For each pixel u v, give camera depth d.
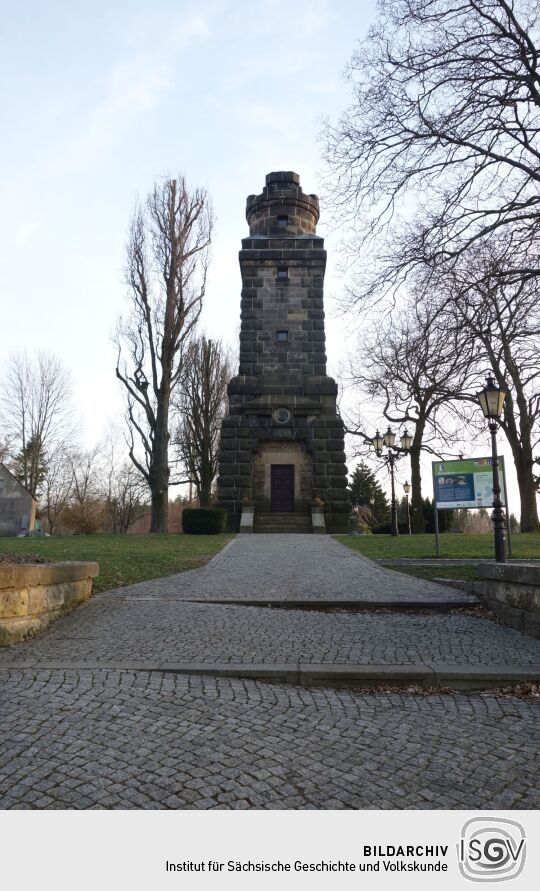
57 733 4.78
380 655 7.30
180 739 4.76
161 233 27.42
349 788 4.06
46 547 17.27
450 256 11.09
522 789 4.09
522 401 25.00
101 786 3.96
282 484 29.11
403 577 12.91
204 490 38.34
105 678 6.24
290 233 32.09
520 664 6.94
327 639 8.08
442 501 15.74
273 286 30.97
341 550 18.23
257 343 30.38
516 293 10.87
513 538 21.50
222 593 11.18
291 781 4.14
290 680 6.57
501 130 11.09
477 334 10.76
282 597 10.71
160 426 26.69
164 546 18.69
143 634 8.24
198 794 3.91
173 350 27.14
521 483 26.70
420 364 11.54
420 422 31.62
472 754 4.65
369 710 5.73
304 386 29.86
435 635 8.38
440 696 6.22
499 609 9.42
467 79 10.91
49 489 57.75
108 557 14.90
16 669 6.49
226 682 6.38
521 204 11.09
